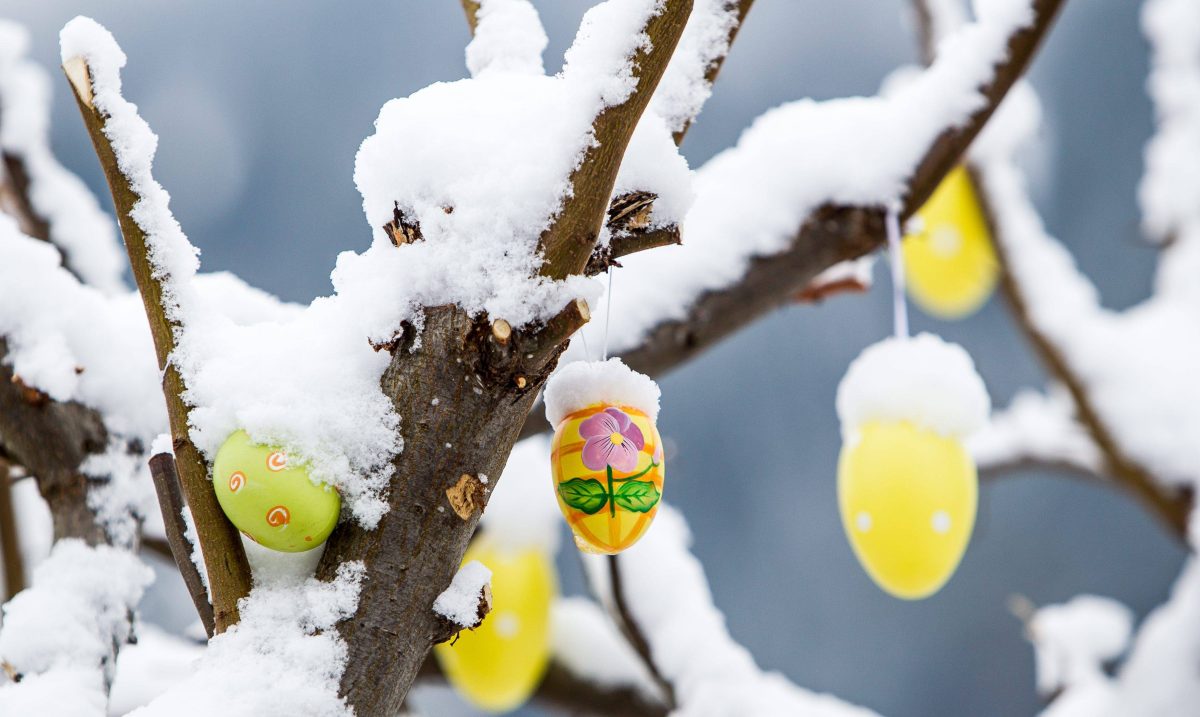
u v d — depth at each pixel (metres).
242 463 1.21
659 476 1.29
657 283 1.47
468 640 1.56
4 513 1.55
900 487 1.40
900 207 1.46
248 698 1.20
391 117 1.24
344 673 1.21
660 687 1.65
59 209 1.60
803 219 1.47
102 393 1.39
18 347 1.38
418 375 1.22
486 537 1.57
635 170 1.25
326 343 1.23
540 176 1.21
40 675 1.31
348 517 1.22
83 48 1.23
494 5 1.32
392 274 1.23
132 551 1.38
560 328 1.21
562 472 1.28
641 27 1.22
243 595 1.22
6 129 1.59
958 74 1.47
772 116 1.52
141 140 1.24
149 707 1.20
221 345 1.24
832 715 1.61
